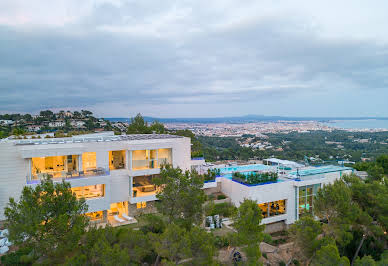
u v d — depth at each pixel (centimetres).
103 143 2391
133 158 2659
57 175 2130
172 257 1270
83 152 2280
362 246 2284
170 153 2770
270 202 2862
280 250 2200
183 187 1688
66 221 1260
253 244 1580
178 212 1688
